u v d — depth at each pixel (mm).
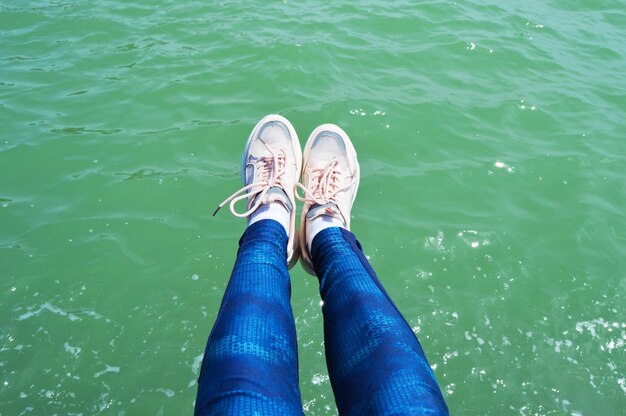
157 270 2525
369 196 2961
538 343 2297
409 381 1133
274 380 1150
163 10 5102
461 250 2689
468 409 2076
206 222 2775
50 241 2631
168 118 3512
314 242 1891
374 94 3771
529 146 3414
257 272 1532
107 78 3955
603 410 2070
